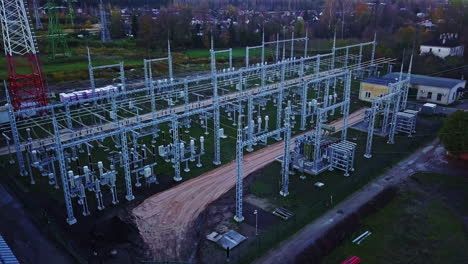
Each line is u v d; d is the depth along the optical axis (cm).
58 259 2803
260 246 2933
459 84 6488
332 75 5900
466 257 2822
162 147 4166
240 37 12150
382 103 5381
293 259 2795
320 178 3944
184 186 3791
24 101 5641
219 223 3231
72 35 11600
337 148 4009
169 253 2891
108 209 3403
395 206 3481
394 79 6400
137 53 10681
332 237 3017
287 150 3509
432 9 15412
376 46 9200
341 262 2795
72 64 9250
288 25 13212
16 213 3338
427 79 6688
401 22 12469
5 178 3934
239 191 3159
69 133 4878
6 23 5294
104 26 11906
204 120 5559
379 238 3052
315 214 3322
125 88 6825
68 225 3177
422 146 4734
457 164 4222
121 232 3114
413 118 5019
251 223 3222
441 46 8862
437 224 3206
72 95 6222
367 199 3559
